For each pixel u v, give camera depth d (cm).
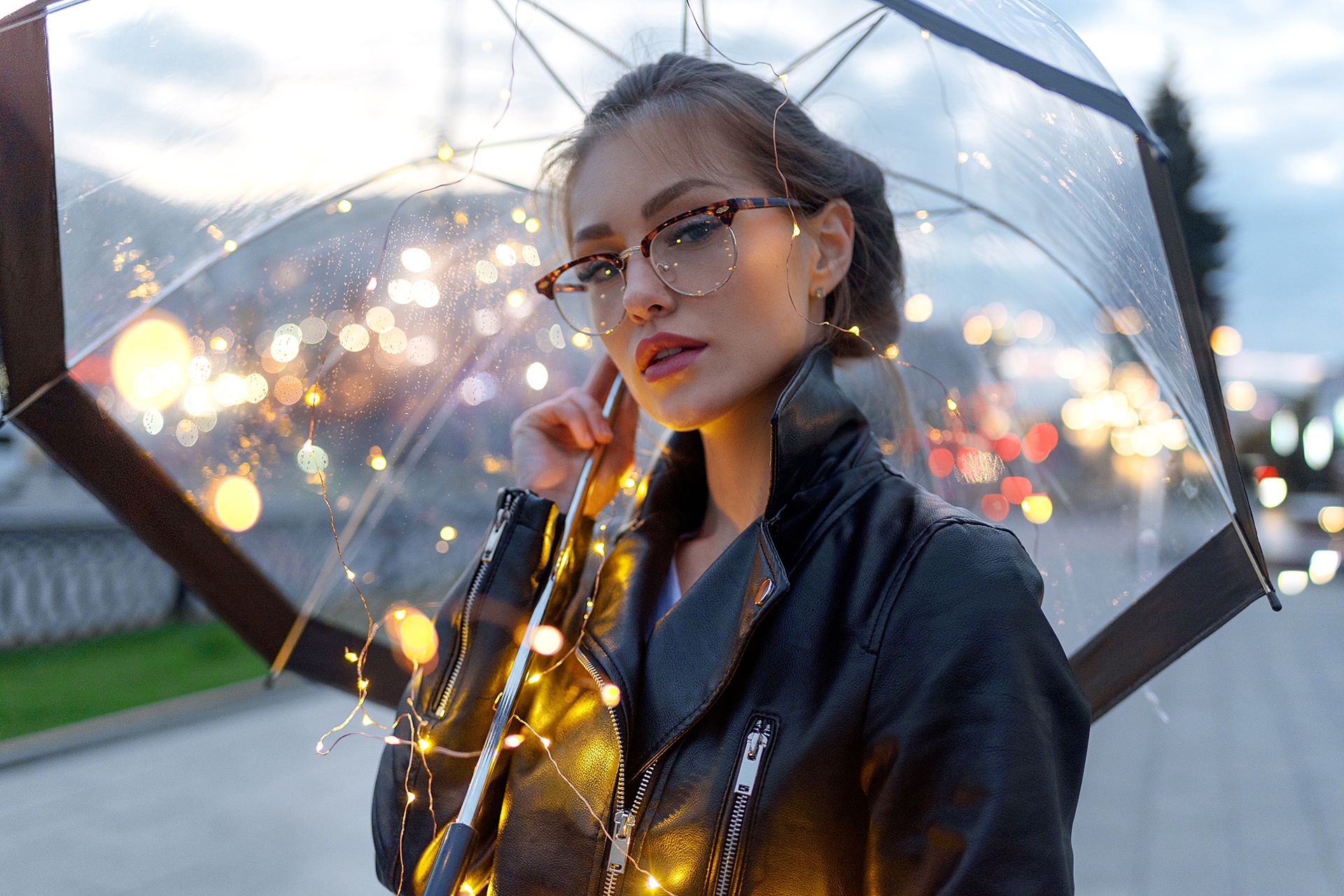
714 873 77
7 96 93
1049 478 115
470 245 118
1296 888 228
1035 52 79
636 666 85
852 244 93
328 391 121
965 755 74
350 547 125
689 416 86
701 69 92
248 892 221
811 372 86
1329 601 721
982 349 116
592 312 92
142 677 409
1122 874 237
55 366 105
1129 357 107
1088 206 94
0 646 432
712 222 86
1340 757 326
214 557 117
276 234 113
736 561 84
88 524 471
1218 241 1781
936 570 79
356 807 278
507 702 91
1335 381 1184
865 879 76
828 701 78
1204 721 378
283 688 409
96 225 100
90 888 220
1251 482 1143
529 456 107
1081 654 105
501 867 86
